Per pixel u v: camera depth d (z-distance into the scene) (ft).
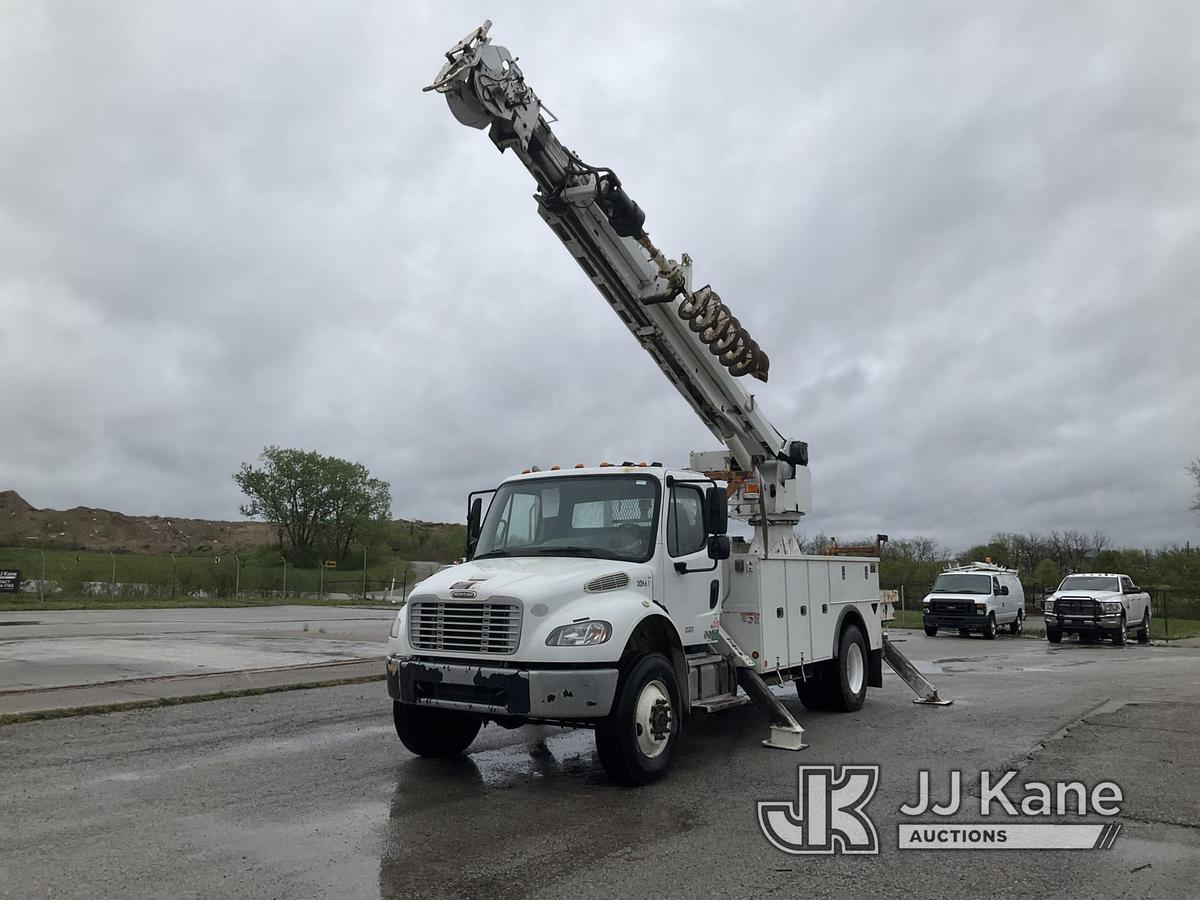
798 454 33.47
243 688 35.65
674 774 22.70
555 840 16.93
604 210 25.90
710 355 29.84
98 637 60.23
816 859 16.01
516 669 20.04
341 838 16.84
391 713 31.30
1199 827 18.24
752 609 27.22
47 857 15.44
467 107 23.34
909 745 26.78
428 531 280.51
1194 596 126.82
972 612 91.56
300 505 236.43
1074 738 28.07
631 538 23.88
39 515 302.66
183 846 16.17
